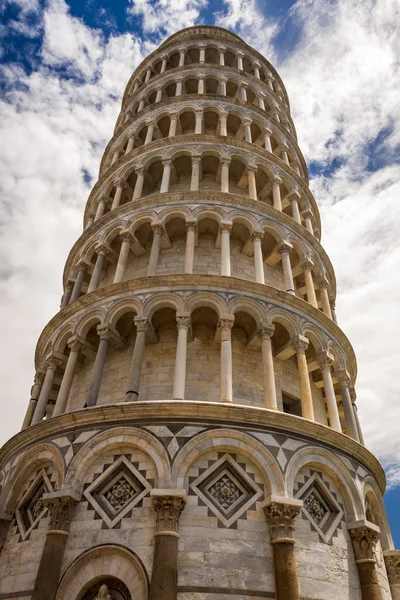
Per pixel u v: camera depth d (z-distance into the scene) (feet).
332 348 75.77
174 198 83.30
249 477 52.60
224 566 46.14
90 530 49.42
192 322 72.38
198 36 128.57
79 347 70.54
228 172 93.56
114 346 72.02
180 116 109.29
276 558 47.09
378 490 66.28
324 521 54.54
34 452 59.62
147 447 52.75
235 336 72.49
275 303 70.54
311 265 85.05
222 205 82.43
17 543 54.75
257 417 55.26
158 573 43.80
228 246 76.38
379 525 64.18
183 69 117.39
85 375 76.02
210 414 54.44
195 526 48.06
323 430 58.75
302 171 118.93
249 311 68.39
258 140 111.24
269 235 85.30
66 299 88.22
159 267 82.12
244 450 53.26
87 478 53.31
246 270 83.41
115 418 55.42
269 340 65.92
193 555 46.21
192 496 49.93
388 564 60.95
